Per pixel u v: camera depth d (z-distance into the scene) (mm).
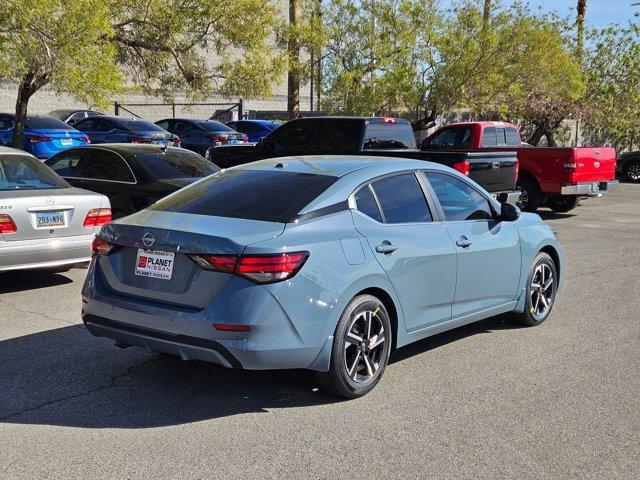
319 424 4496
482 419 4609
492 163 12445
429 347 6156
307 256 4496
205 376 5340
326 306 4551
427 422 4551
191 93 15938
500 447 4207
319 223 4730
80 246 7777
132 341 4738
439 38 20766
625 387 5230
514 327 6816
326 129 13094
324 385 4836
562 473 3906
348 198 5012
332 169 5324
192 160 10297
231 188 5211
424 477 3832
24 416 4566
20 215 7336
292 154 13453
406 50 20672
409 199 5488
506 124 16328
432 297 5477
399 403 4863
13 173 7836
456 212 5895
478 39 21078
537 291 6840
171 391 5039
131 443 4184
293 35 18969
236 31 14953
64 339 6195
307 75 20891
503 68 21938
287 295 4379
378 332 5039
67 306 7316
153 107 32969
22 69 10789
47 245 7512
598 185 15102
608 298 8008
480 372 5520
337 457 4043
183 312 4441
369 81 20922
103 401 4840
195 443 4195
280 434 4340
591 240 12227
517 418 4637
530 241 6598
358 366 4922
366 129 12742
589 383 5305
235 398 4922
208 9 14250
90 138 20766
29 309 7180
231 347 4309
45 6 10227
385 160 5676
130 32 14695
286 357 4445
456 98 21672
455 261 5629
